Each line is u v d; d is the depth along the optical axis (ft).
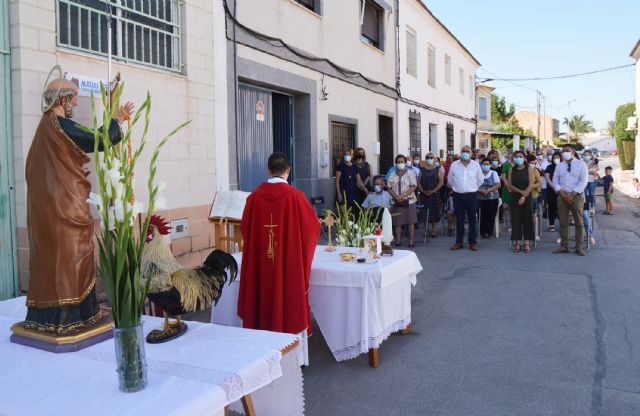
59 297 9.03
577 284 23.70
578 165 30.01
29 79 16.37
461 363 15.15
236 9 26.61
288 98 34.27
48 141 8.94
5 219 16.46
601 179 54.54
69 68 17.53
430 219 37.24
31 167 9.05
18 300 12.19
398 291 16.53
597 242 34.96
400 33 51.34
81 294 9.25
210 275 9.89
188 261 23.09
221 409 7.97
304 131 34.53
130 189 7.64
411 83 55.06
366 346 14.44
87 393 7.39
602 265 27.53
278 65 30.63
